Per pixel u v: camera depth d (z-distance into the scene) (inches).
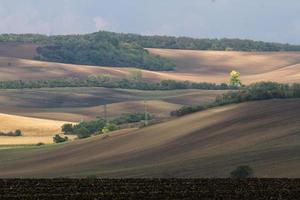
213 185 5605.3
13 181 5999.0
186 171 7672.2
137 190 5260.8
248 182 5836.6
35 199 4707.2
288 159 7475.4
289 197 4832.7
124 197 4813.0
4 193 5078.7
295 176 6742.1
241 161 7721.5
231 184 5684.1
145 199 4717.0
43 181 5979.3
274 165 7303.2
